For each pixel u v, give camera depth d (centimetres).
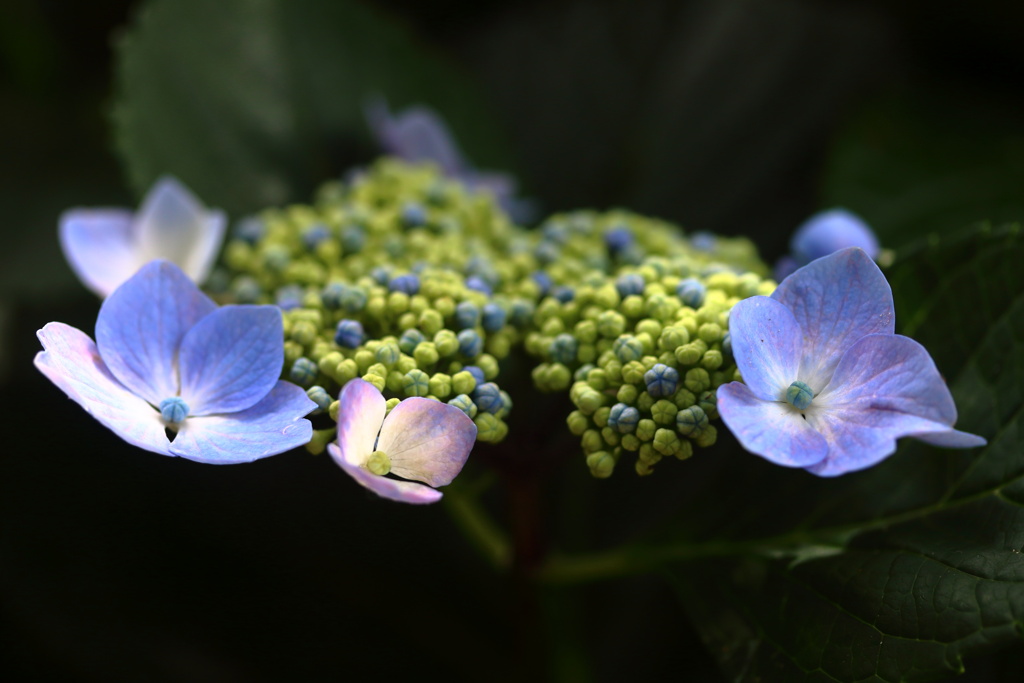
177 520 49
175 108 48
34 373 49
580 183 55
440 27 59
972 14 53
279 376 39
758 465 42
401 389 39
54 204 52
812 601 39
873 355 37
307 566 49
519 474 41
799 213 52
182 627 47
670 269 41
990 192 50
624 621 48
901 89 53
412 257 42
